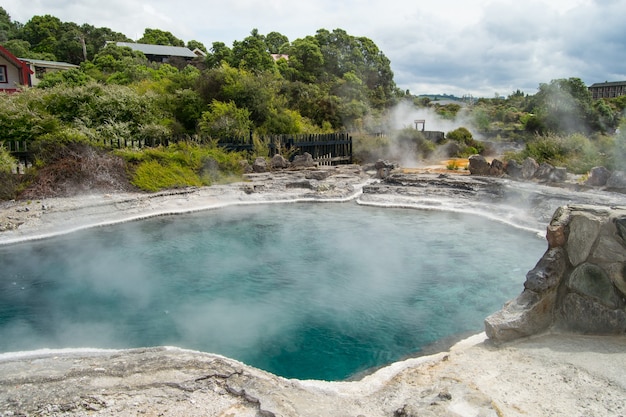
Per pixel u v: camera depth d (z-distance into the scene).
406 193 17.67
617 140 17.28
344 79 43.22
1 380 4.80
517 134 40.97
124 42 62.44
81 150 16.50
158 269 10.02
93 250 11.41
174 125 23.31
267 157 22.19
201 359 5.36
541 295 5.69
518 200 14.89
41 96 20.80
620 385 4.41
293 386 4.84
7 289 8.85
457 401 4.00
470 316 7.51
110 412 4.15
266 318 7.55
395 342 6.67
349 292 8.65
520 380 4.63
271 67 38.31
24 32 61.00
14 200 14.41
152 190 16.67
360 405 4.41
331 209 16.48
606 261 5.48
